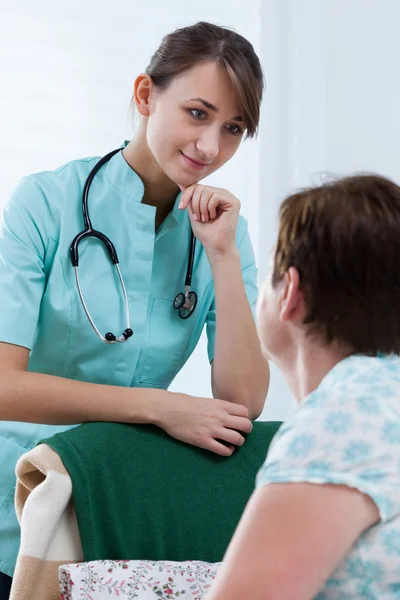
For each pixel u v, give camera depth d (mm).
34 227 1758
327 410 971
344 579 954
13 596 1370
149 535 1486
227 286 1823
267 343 1108
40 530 1382
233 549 925
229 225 1815
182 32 1708
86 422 1619
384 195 1031
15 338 1688
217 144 1699
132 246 1837
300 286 1040
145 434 1551
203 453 1576
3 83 2629
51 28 2672
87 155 2686
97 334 1781
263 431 1644
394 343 1030
